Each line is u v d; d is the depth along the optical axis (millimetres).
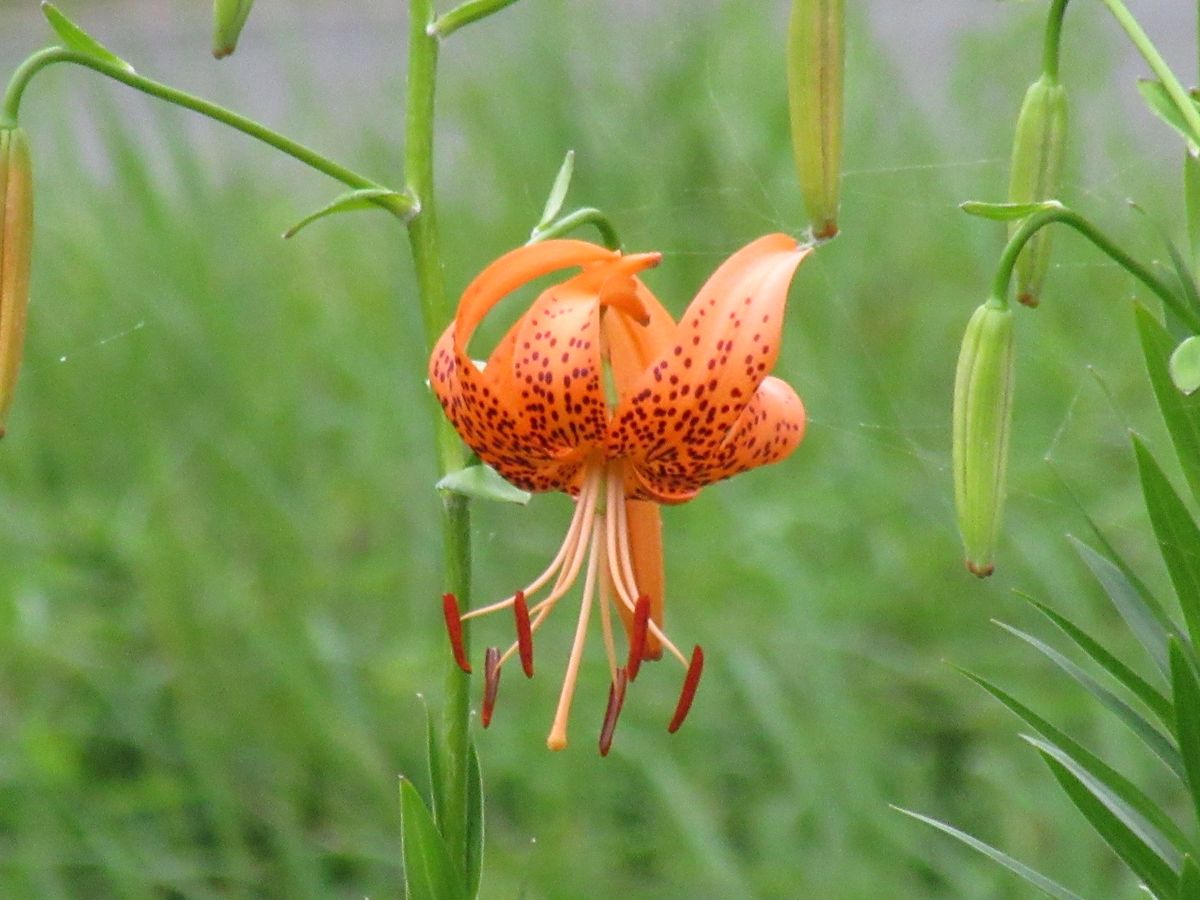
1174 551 779
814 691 1147
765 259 775
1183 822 1075
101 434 1425
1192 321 771
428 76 801
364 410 1434
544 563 1265
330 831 1135
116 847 1095
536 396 785
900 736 1152
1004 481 794
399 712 1180
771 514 1249
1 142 803
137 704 1166
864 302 1495
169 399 1435
